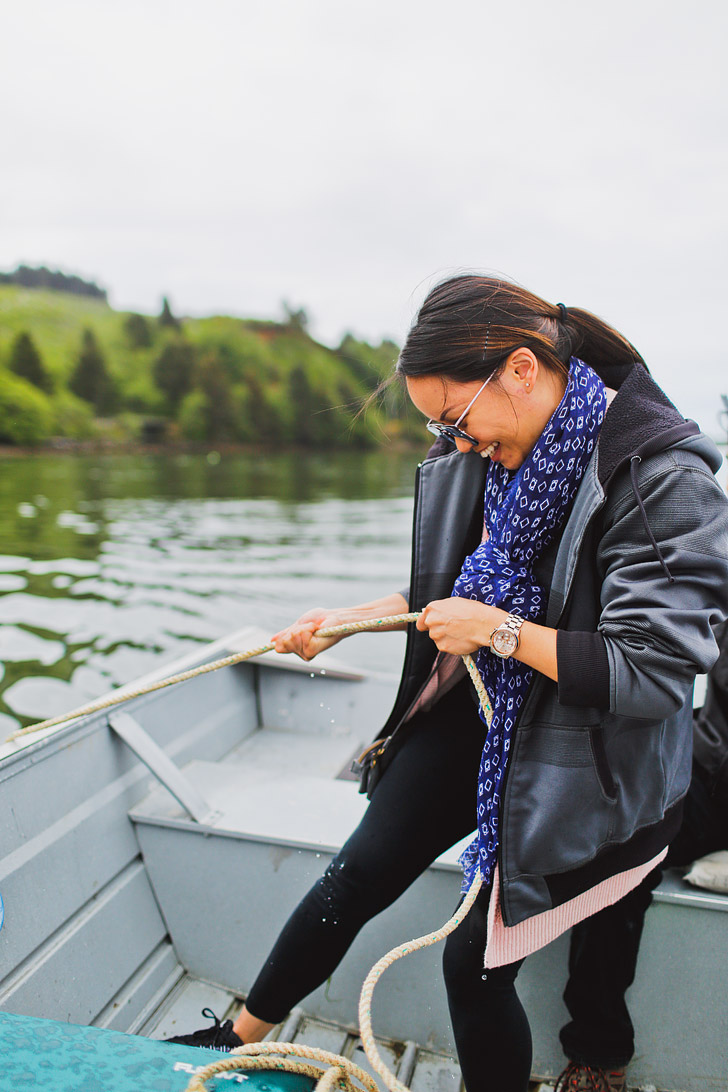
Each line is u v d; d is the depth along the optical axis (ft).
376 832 3.89
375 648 29.22
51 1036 2.93
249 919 5.46
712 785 4.53
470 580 3.52
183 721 6.75
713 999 4.55
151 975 5.45
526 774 3.34
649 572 3.05
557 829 3.28
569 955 4.38
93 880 5.21
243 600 38.99
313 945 3.89
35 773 4.87
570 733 3.27
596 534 3.28
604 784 3.28
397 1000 5.11
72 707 24.18
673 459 3.06
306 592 41.32
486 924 3.48
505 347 3.20
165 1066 2.81
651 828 3.56
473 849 3.79
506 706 3.45
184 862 5.55
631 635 3.03
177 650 30.48
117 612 36.04
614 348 3.54
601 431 3.26
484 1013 3.57
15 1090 2.67
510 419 3.30
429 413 3.45
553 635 3.17
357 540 58.34
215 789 5.96
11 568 46.14
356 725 7.84
